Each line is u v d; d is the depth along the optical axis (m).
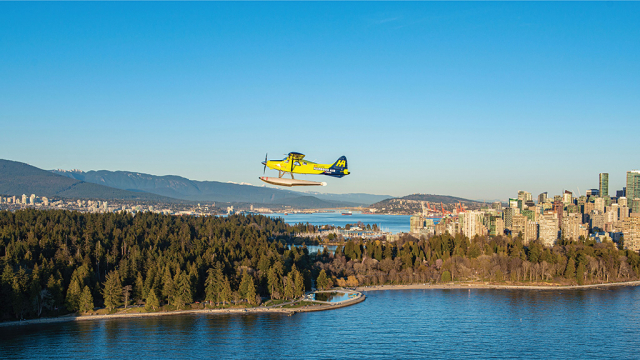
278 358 197.62
